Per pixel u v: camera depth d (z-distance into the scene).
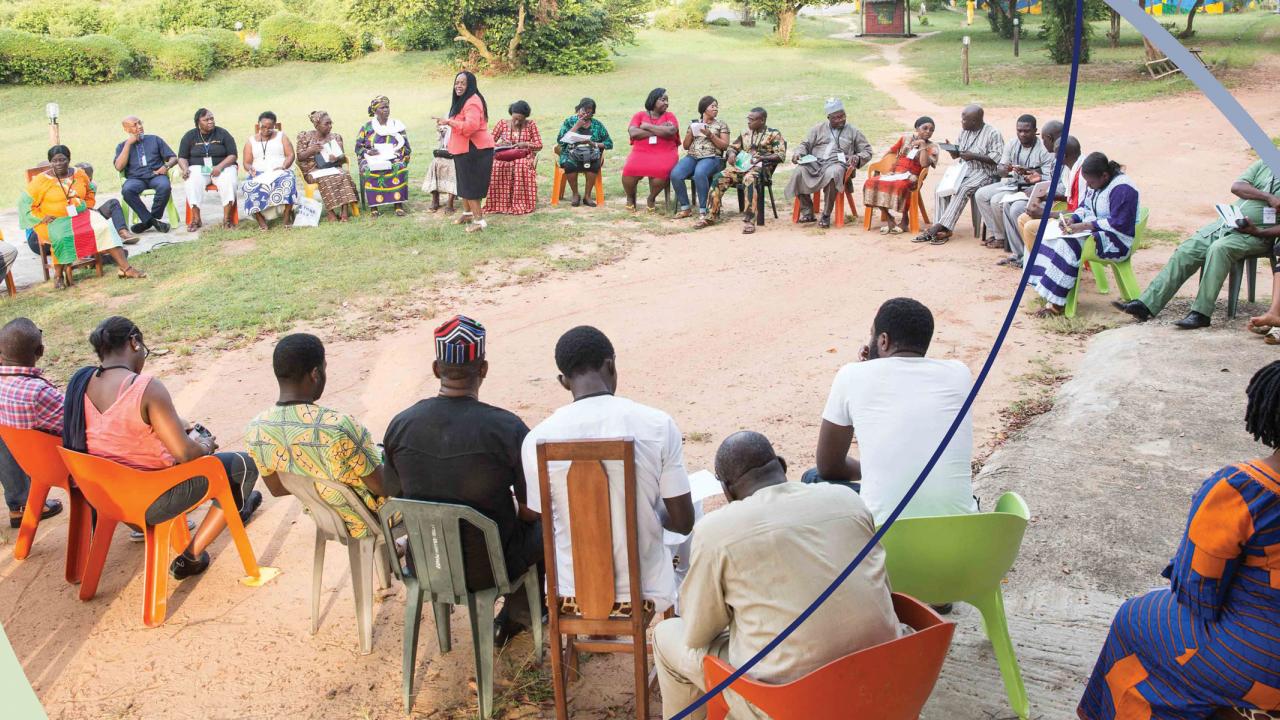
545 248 10.69
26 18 32.09
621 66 32.66
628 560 3.23
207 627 4.31
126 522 4.34
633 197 12.28
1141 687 2.83
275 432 3.88
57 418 4.77
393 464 3.70
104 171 17.91
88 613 4.45
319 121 12.15
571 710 3.66
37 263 10.89
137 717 3.73
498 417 3.62
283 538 5.08
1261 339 6.75
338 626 4.29
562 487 3.40
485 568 3.60
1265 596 2.56
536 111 23.86
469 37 30.69
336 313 8.77
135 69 31.09
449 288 9.39
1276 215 6.72
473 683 3.86
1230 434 5.40
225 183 11.91
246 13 36.41
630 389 6.80
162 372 7.51
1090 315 7.70
